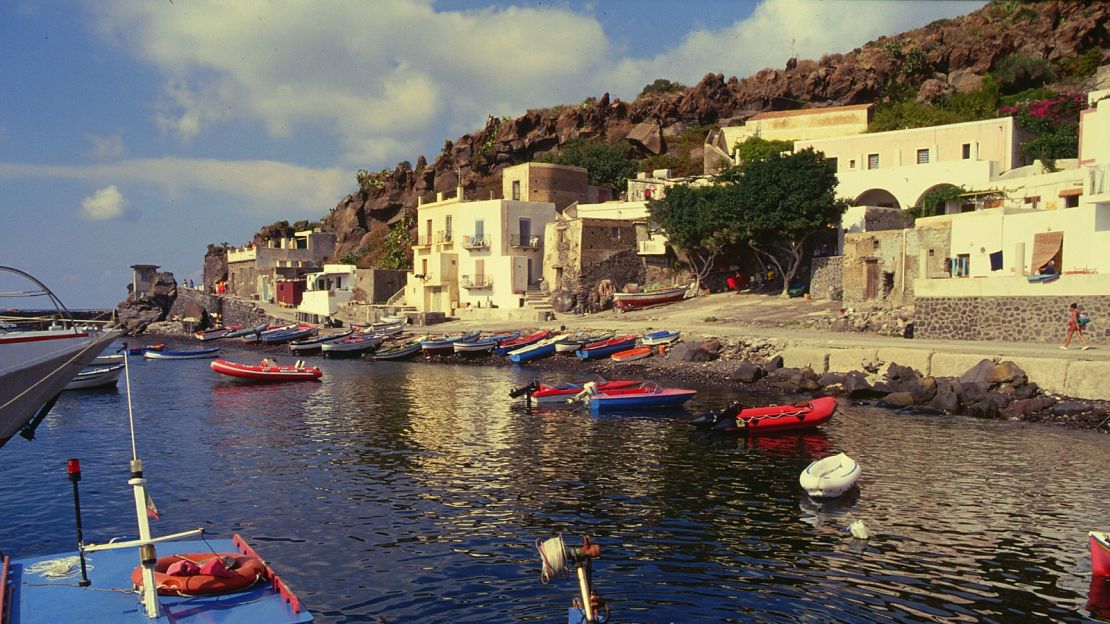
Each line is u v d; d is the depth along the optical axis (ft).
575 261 220.64
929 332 132.77
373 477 72.23
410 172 390.83
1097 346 110.52
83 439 94.79
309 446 87.30
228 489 69.10
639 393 109.09
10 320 57.21
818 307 169.68
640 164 317.42
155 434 97.55
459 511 60.75
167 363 208.95
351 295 291.17
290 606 33.78
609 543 52.54
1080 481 67.26
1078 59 294.25
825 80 319.88
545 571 32.19
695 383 131.75
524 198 267.39
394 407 115.75
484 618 41.06
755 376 128.57
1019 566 47.70
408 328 227.20
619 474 71.77
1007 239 131.34
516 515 59.41
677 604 42.09
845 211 179.11
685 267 215.92
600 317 202.90
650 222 218.79
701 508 60.59
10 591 35.01
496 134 375.04
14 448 89.76
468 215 247.50
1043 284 117.50
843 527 55.42
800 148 212.43
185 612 33.01
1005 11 327.47
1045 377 100.42
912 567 47.65
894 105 277.64
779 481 68.74
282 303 334.85
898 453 78.64
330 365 184.75
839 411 104.06
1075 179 143.74
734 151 263.08
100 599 34.30
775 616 40.57
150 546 32.45
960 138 191.31
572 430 94.02
